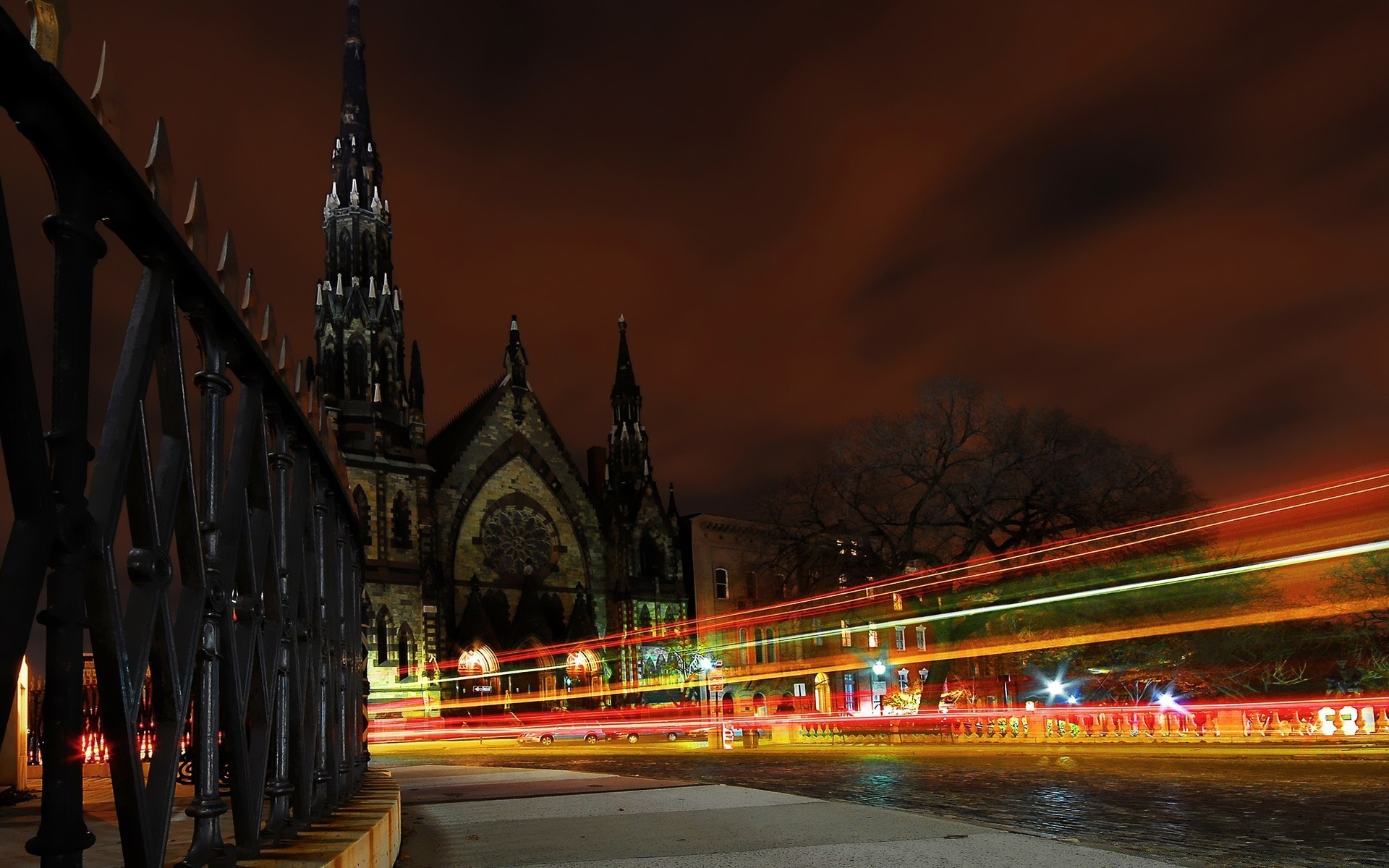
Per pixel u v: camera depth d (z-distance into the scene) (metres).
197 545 2.89
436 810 11.62
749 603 91.12
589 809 11.07
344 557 6.49
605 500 89.44
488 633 74.19
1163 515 46.19
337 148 81.56
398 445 73.94
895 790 15.36
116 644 2.32
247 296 3.65
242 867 3.52
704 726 52.53
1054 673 42.44
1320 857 8.61
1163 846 9.25
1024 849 7.54
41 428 1.97
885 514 51.72
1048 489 49.00
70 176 2.21
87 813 8.16
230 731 3.42
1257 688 36.97
